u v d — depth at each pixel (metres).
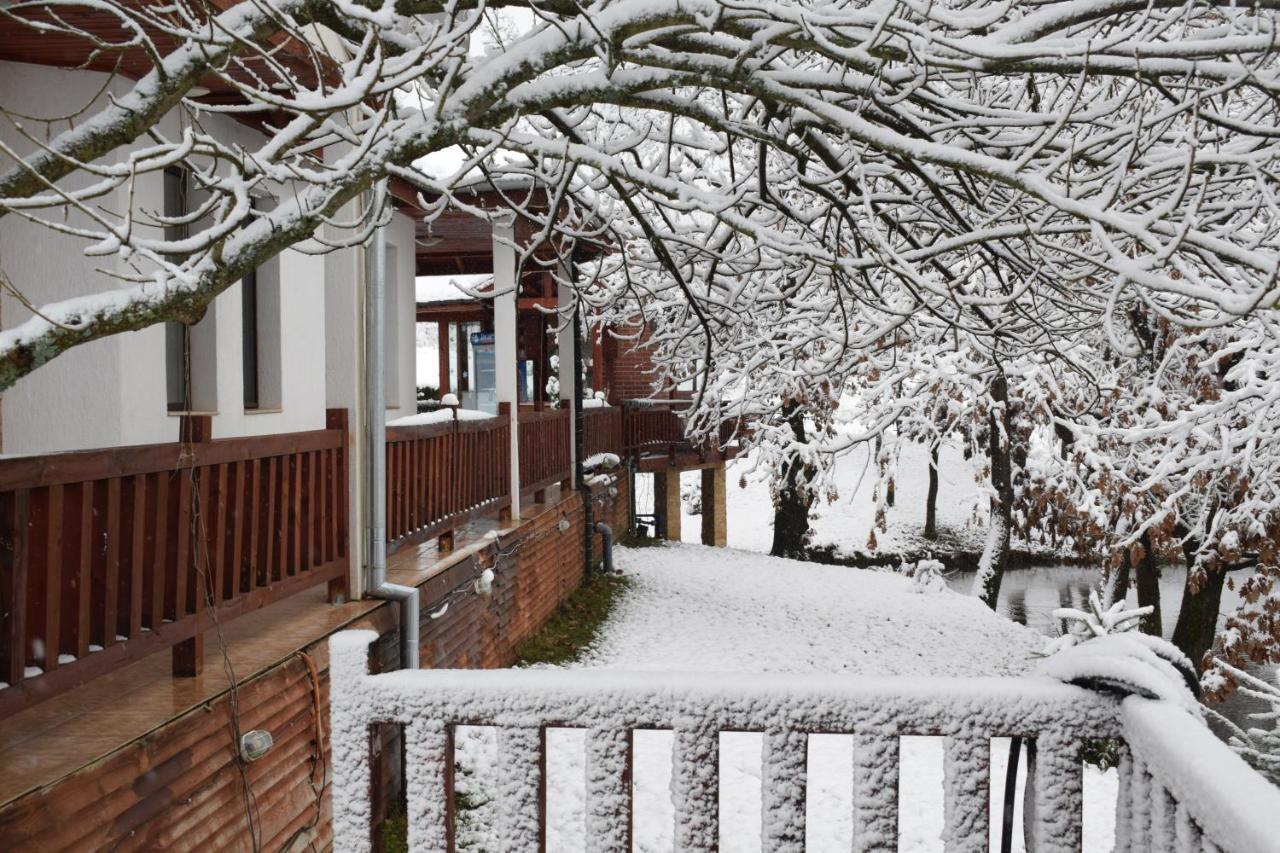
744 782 8.20
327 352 7.07
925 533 35.09
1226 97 5.41
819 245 6.38
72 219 5.57
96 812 3.26
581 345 16.38
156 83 3.33
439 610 7.34
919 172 4.91
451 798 2.46
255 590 4.88
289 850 4.66
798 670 12.52
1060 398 14.94
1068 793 2.27
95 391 5.52
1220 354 11.66
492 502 10.25
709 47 3.95
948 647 14.87
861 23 3.74
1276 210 4.57
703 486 30.31
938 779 8.92
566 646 12.04
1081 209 3.88
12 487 3.14
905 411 18.48
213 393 6.14
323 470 5.80
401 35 4.18
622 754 2.36
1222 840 1.64
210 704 4.01
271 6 3.02
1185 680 2.33
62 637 3.51
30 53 5.41
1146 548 16.77
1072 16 3.72
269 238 3.32
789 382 16.94
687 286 5.66
